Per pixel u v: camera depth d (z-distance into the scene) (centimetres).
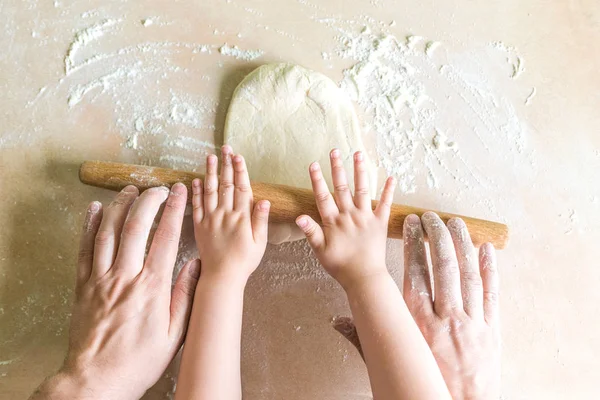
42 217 134
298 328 137
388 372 103
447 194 146
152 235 134
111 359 108
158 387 131
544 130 153
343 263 115
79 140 137
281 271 138
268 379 134
